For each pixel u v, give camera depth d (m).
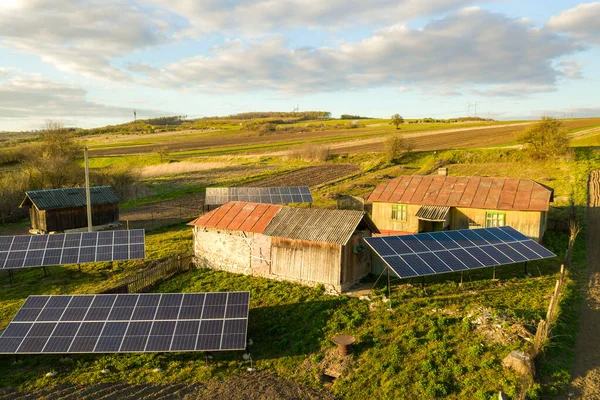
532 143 68.12
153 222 48.91
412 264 23.75
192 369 19.73
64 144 88.00
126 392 18.14
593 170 56.34
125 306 21.86
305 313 23.52
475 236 27.92
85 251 32.38
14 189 57.31
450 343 19.23
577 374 16.97
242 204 33.19
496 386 16.31
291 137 140.88
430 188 38.09
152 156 104.50
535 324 19.83
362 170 74.62
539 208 32.19
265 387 18.28
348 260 26.22
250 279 29.12
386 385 17.42
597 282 25.88
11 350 19.66
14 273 34.00
